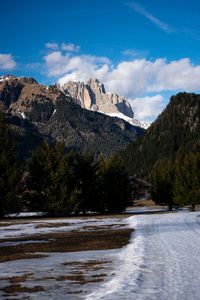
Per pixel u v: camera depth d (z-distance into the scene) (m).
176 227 32.25
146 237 24.08
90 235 27.56
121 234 27.69
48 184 54.66
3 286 11.28
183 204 73.81
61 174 54.97
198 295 9.57
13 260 16.52
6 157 51.34
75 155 60.59
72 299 9.62
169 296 9.49
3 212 49.56
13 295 10.19
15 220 47.97
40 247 21.12
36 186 55.19
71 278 12.32
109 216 54.62
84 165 60.31
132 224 37.06
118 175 66.38
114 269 13.72
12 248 20.84
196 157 74.25
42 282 11.77
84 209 61.16
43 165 55.09
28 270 13.85
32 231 31.44
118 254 17.58
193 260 14.69
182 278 11.58
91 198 60.62
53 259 16.52
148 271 12.80
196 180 72.75
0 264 15.38
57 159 55.91
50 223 41.03
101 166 66.19
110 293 9.88
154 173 86.81
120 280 11.48
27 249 20.33
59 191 54.72
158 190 82.44
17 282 11.81
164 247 18.77
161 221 40.09
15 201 49.66
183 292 9.88
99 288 10.77
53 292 10.45
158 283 11.01
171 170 82.62
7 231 31.58
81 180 60.41
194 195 72.50
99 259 16.20
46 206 54.22
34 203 55.00
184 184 73.62
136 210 83.00
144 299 9.23
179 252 16.86
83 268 14.09
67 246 21.38
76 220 45.66
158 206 102.31
